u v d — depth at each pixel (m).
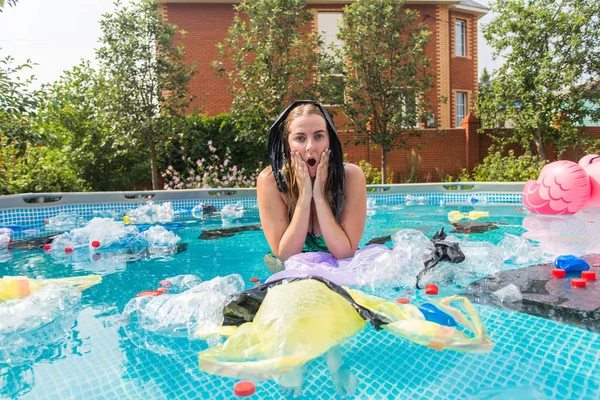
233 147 10.46
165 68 8.81
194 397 1.23
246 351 1.41
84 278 2.54
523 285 2.24
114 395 1.25
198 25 13.21
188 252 3.29
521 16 11.39
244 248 3.41
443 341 1.47
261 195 2.67
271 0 9.18
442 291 2.16
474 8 15.35
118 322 1.83
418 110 10.37
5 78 5.83
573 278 2.33
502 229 4.09
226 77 13.25
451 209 5.76
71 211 5.70
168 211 5.49
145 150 9.48
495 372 1.33
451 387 1.25
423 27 10.16
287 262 2.40
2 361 1.49
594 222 4.42
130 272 2.69
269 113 9.34
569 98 11.73
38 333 1.73
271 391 1.25
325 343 1.44
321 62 9.89
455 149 12.73
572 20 11.12
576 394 1.20
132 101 8.66
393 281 2.26
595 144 11.89
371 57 9.82
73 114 9.74
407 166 12.39
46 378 1.36
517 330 1.66
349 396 1.21
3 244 3.71
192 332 1.68
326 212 2.49
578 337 1.58
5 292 2.10
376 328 1.60
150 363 1.45
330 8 13.80
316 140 2.45
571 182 4.59
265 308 1.55
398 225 4.45
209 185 8.92
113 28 8.53
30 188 7.54
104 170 10.02
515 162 10.88
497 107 12.08
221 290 1.97
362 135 10.82
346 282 2.23
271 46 9.11
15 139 5.89
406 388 1.25
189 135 9.99
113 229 3.67
